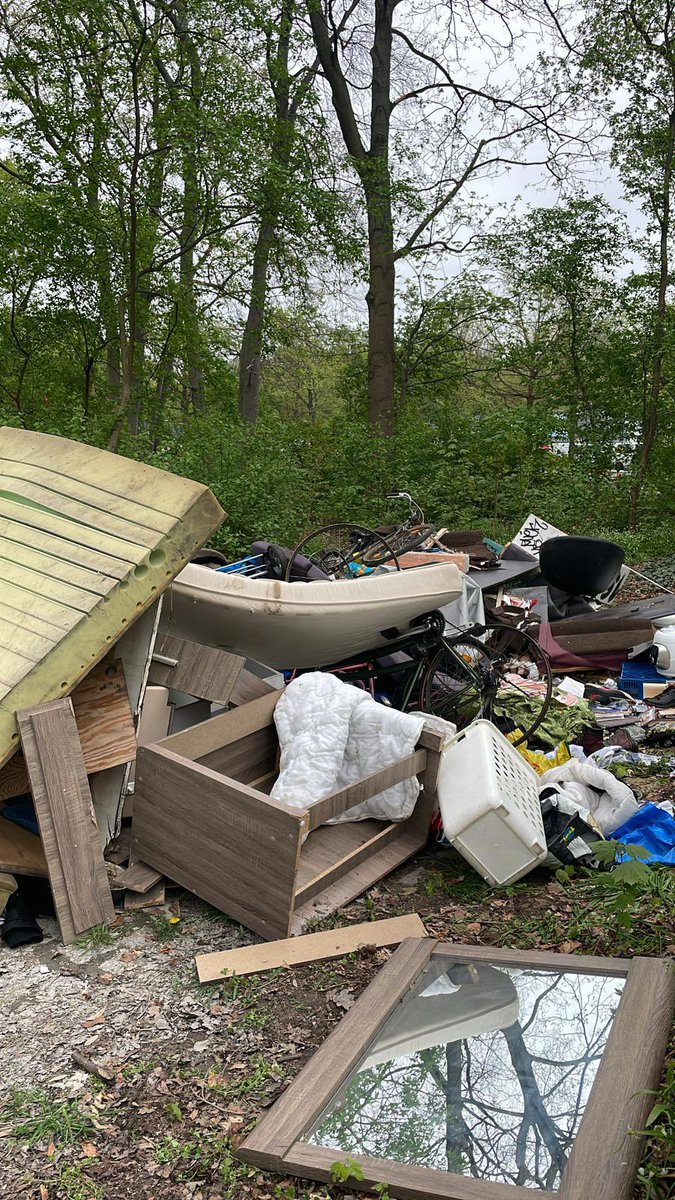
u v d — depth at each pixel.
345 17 21.27
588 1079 2.58
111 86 13.89
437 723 5.16
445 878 4.30
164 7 13.53
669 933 3.62
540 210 22.58
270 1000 3.36
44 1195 2.55
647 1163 2.35
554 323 24.22
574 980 3.11
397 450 17.92
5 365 17.64
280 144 15.74
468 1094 2.62
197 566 5.37
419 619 6.03
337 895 4.02
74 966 3.61
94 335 16.69
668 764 5.59
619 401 23.09
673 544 16.33
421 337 25.97
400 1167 2.40
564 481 17.20
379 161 19.98
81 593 4.09
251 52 14.73
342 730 4.45
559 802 4.44
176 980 3.51
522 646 7.68
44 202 15.09
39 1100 2.90
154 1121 2.81
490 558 9.20
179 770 3.90
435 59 21.75
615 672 7.50
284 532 11.98
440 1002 3.09
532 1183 2.28
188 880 3.93
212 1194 2.51
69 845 3.77
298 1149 2.54
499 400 26.64
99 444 12.88
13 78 13.90
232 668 4.64
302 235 16.14
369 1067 2.82
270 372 33.56
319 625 5.54
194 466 12.96
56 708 3.80
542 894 4.11
